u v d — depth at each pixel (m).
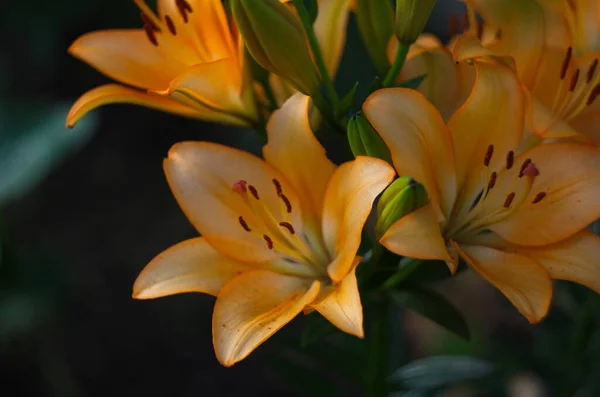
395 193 0.79
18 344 1.36
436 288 1.46
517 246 0.83
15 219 1.54
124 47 0.88
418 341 1.34
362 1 0.86
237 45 0.85
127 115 1.68
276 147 0.83
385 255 0.84
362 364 0.94
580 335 0.99
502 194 0.83
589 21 0.87
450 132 0.81
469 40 0.80
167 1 0.87
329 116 0.85
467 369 1.01
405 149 0.79
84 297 1.45
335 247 0.83
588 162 0.81
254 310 0.81
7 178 1.18
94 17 1.56
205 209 0.83
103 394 1.39
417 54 0.87
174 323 1.44
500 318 1.41
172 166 0.84
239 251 0.83
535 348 1.09
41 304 1.31
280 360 0.97
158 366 1.41
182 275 0.82
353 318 0.77
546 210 0.82
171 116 1.68
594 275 0.80
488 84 0.81
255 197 0.83
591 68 0.85
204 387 1.39
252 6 0.81
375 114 0.79
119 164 1.63
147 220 1.56
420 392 1.01
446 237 0.84
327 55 0.89
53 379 1.37
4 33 1.68
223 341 0.80
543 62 0.85
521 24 0.84
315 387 0.97
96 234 1.54
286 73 0.83
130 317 1.45
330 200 0.81
